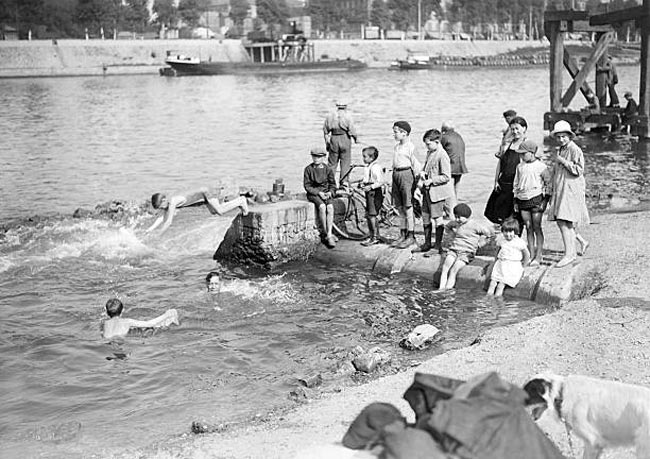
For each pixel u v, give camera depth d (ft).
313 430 26.17
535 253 43.91
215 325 40.24
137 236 58.29
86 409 30.53
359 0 610.24
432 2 635.25
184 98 213.87
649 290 37.88
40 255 54.39
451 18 648.38
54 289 46.93
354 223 54.24
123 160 102.94
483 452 11.56
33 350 36.88
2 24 440.45
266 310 42.39
